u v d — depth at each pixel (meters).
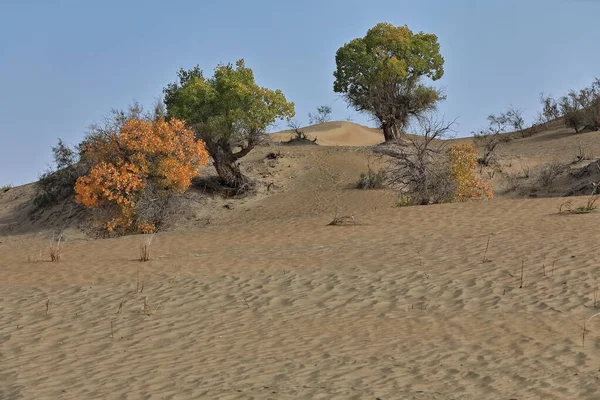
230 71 45.62
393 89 56.66
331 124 90.38
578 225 18.05
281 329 11.70
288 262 16.23
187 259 17.22
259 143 47.22
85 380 9.59
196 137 44.75
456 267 14.76
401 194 30.22
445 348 10.27
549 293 12.65
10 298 14.12
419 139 49.06
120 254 18.62
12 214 49.41
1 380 9.75
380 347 10.47
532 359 9.57
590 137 53.97
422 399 8.31
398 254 16.31
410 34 58.56
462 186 29.36
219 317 12.53
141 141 35.69
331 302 13.15
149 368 9.99
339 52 57.53
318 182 46.91
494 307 12.23
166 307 13.20
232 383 9.19
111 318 12.62
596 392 8.26
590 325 10.91
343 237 19.05
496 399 8.22
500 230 18.23
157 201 36.28
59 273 16.23
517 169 46.12
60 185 47.53
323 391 8.73
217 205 44.56
